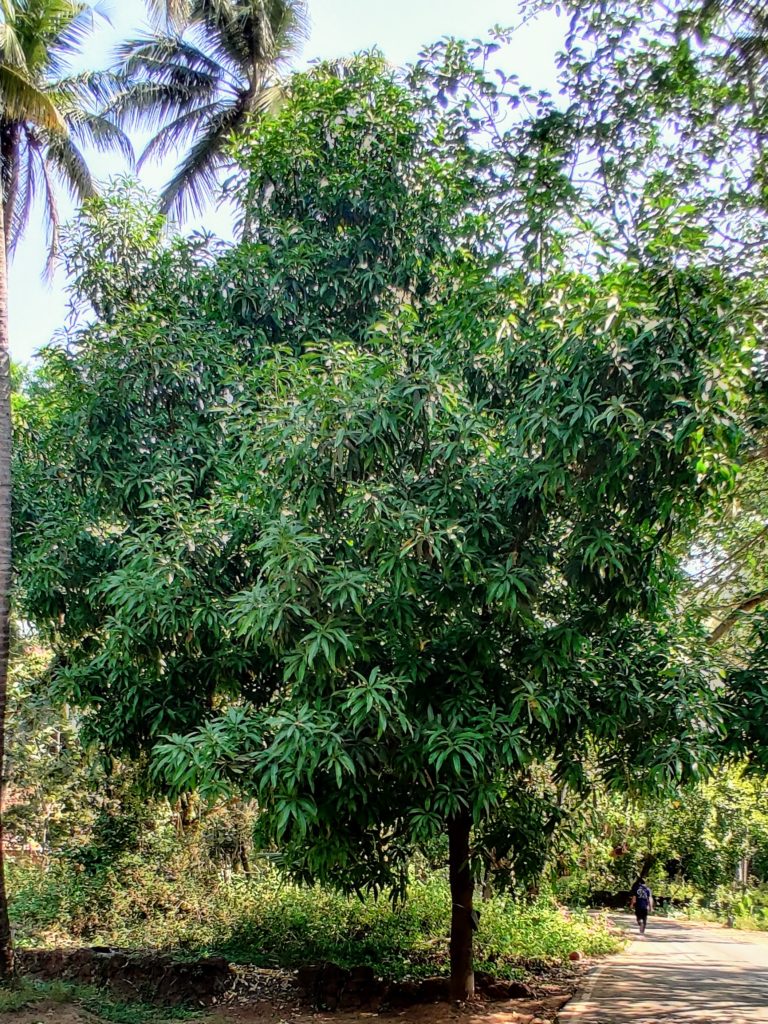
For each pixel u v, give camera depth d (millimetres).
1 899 7578
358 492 5473
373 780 6320
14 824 12703
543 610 7090
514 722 6258
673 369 5176
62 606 8086
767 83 7102
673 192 7754
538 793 9094
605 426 5211
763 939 17219
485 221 7949
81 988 7969
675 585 7949
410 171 8484
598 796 11312
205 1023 7125
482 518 5891
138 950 9484
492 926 10445
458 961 7926
